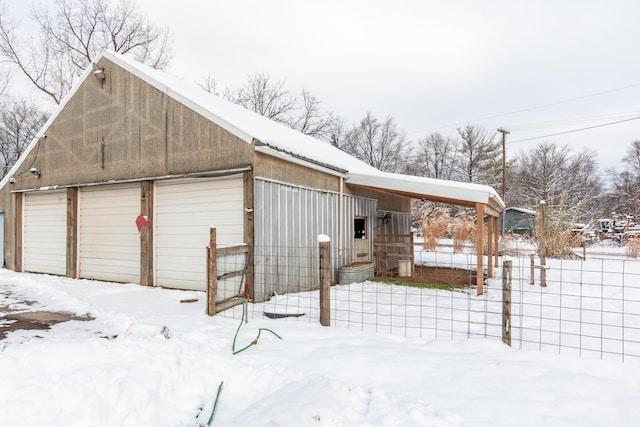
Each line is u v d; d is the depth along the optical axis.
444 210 28.75
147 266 8.02
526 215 28.77
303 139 12.45
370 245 11.23
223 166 6.91
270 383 3.18
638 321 5.03
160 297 6.79
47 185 10.11
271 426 2.49
